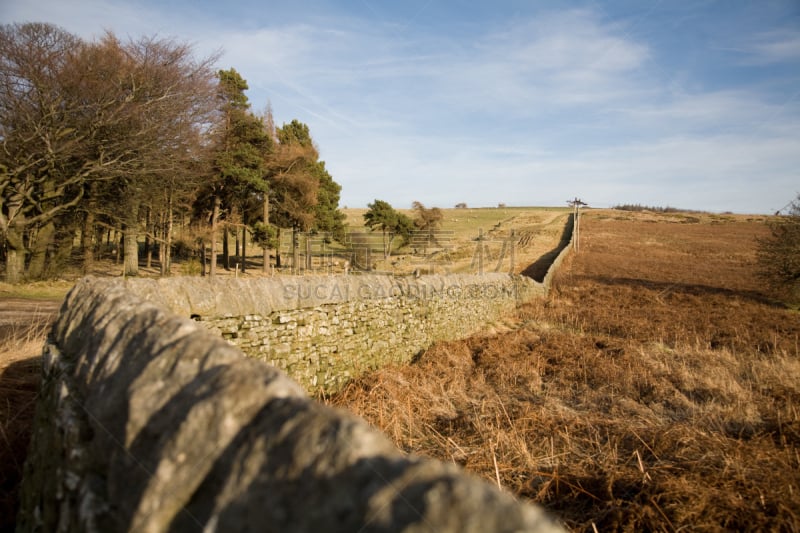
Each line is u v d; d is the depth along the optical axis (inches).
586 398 253.3
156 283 177.8
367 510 39.8
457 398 245.1
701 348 394.6
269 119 1178.0
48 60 600.4
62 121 652.7
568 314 588.1
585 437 193.0
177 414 60.8
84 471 74.9
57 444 87.2
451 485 40.5
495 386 276.5
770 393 246.1
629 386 268.1
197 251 1178.0
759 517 124.0
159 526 53.7
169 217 981.2
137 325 87.3
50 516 82.4
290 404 53.8
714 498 133.5
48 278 745.6
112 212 832.3
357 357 284.8
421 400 231.9
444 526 37.8
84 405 84.3
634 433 188.7
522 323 543.8
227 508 48.9
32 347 207.3
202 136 806.5
